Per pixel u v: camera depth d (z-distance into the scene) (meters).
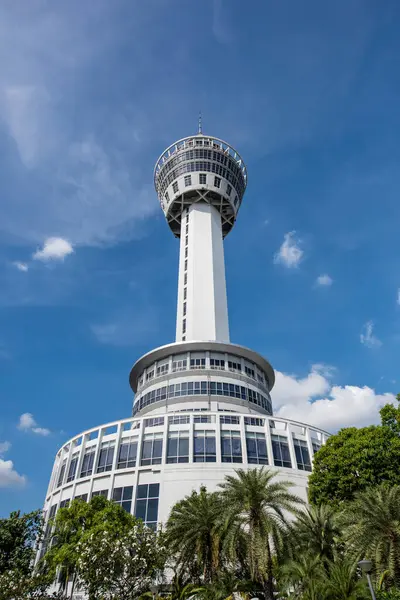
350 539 28.86
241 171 105.44
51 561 39.75
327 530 33.00
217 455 52.22
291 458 54.91
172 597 31.22
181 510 35.75
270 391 82.75
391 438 41.53
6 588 35.97
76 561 35.25
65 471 59.16
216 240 91.31
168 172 100.50
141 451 53.53
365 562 23.23
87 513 40.34
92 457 56.44
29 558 45.22
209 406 64.56
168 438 54.19
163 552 34.12
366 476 39.31
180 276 86.62
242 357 73.19
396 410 43.56
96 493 52.19
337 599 24.05
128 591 32.44
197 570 33.38
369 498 29.30
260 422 59.12
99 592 34.19
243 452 53.00
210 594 28.94
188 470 50.53
